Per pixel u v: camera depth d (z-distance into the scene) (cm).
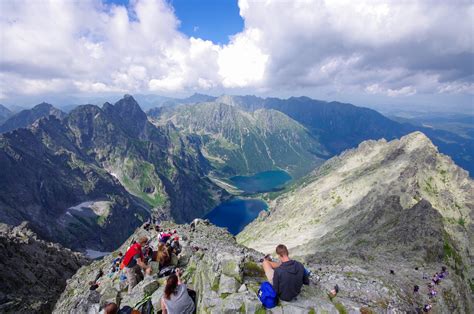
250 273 1970
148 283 2322
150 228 5291
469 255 15638
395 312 2847
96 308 2445
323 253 12412
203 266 2202
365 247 15012
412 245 14088
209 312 1678
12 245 9038
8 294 6781
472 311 8250
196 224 5578
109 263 4519
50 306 6800
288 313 1612
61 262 10512
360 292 3083
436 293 6222
